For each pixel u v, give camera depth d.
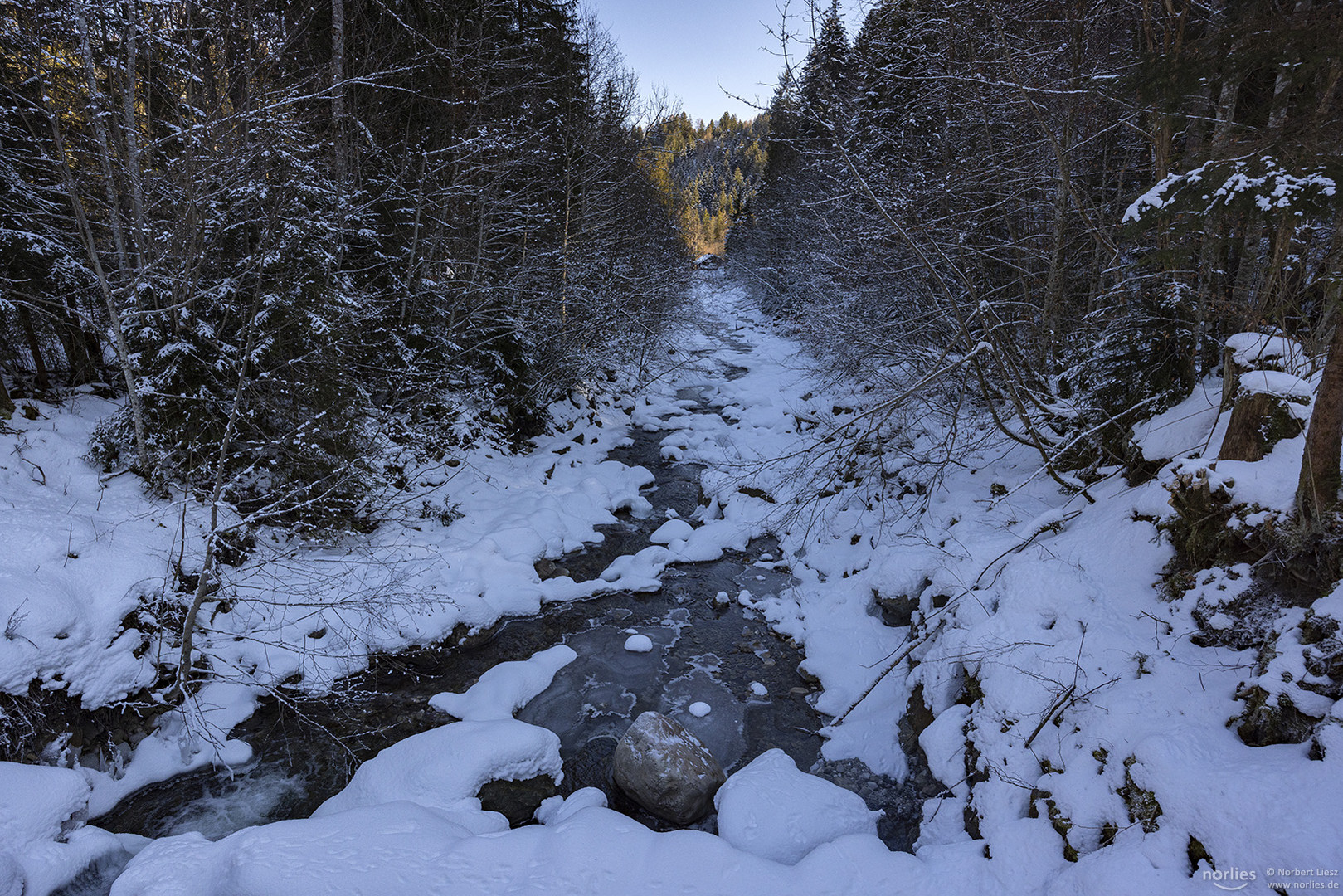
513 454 11.91
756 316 30.44
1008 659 4.75
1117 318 6.60
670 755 4.93
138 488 6.68
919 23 8.02
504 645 7.20
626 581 8.50
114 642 5.29
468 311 11.69
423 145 11.44
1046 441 7.36
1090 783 3.76
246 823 4.86
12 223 6.78
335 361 7.51
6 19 5.66
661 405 16.94
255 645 6.12
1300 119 3.43
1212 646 4.07
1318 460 3.70
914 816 4.79
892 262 10.04
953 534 6.85
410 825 4.15
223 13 6.98
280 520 7.32
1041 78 7.25
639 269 16.97
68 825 4.31
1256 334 4.99
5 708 4.54
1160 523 4.87
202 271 7.14
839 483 9.81
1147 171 8.22
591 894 3.68
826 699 6.23
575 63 15.66
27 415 6.82
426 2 11.10
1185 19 6.16
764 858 4.13
